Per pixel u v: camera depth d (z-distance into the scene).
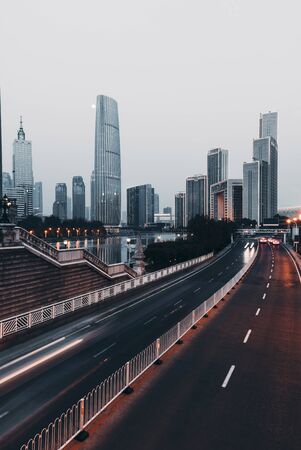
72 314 23.47
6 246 22.52
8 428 10.31
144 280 35.94
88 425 10.27
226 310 26.00
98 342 18.75
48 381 13.62
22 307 23.73
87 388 12.98
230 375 14.11
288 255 72.31
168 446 9.30
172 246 70.06
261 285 37.84
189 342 18.41
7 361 15.86
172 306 27.84
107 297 28.61
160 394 12.30
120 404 11.55
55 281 27.23
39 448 8.60
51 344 18.38
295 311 25.78
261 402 11.85
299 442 9.59
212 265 57.19
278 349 17.42
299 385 13.29
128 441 9.51
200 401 11.83
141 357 15.62
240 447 9.31
